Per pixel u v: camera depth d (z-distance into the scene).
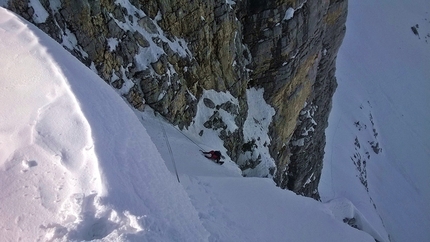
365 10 99.56
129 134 5.30
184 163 12.00
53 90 5.11
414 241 49.94
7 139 4.49
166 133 13.47
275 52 19.11
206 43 16.00
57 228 3.67
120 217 3.89
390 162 64.69
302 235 8.59
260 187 9.79
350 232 9.59
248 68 19.19
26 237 3.63
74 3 10.55
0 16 6.46
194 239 4.53
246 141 18.61
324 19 22.69
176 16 14.47
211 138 16.16
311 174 29.42
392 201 54.28
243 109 19.06
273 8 18.09
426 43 103.12
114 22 12.02
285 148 23.67
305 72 22.56
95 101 5.35
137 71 12.94
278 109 20.95
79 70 5.87
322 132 30.14
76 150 4.44
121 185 4.25
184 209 5.05
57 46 6.23
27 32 6.05
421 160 69.06
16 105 4.89
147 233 3.87
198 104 16.06
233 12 17.25
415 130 75.62
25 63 5.46
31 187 4.03
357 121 61.78
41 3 9.80
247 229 7.45
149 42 13.40
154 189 4.73
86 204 3.90
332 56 26.98
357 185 45.09
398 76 86.62
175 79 14.41
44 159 4.30
